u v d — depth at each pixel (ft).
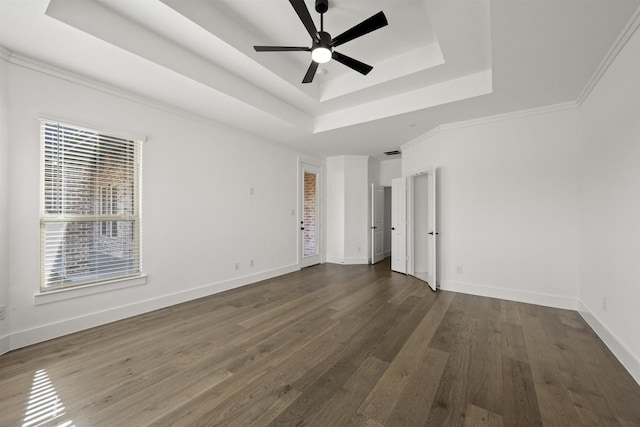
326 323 9.71
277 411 5.39
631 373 6.57
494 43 7.38
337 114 13.99
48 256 8.36
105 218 9.59
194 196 12.35
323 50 7.18
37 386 6.12
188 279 12.17
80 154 8.95
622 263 7.30
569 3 5.96
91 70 8.44
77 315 8.93
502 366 6.95
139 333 8.86
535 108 11.48
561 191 11.21
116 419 5.18
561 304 11.22
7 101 7.52
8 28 6.48
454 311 10.87
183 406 5.53
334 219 21.39
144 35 7.74
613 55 7.55
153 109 10.78
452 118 12.67
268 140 16.35
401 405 5.55
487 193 12.71
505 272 12.36
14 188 7.71
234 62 9.48
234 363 7.12
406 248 17.35
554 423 5.07
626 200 7.11
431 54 9.62
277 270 17.03
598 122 8.95
